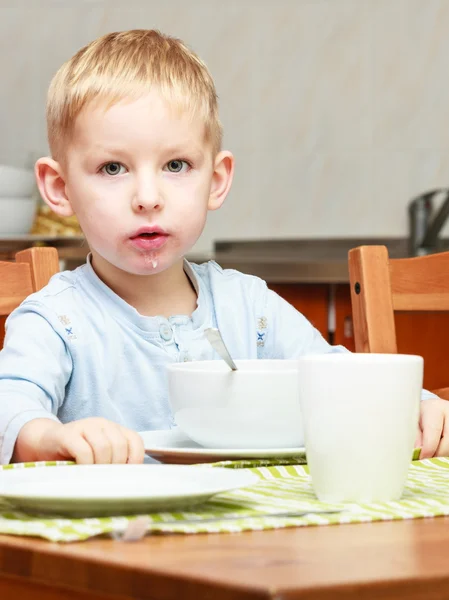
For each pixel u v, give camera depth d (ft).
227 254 14.29
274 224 14.48
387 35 14.08
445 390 5.05
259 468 2.73
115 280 4.38
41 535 1.83
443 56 13.94
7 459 3.01
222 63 14.62
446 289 5.05
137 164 3.95
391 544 1.78
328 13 14.26
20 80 15.35
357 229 14.21
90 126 3.96
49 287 4.31
